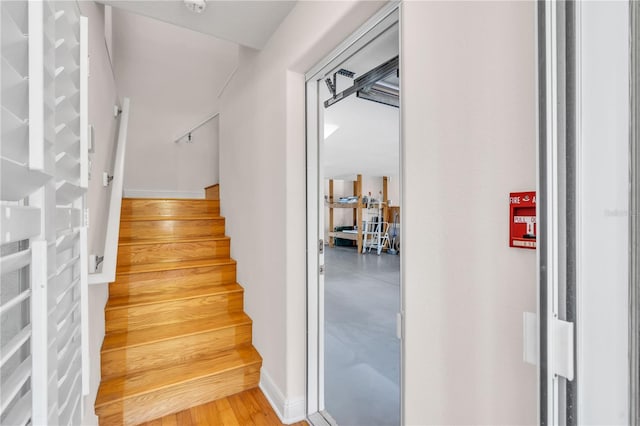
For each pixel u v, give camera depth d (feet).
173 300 7.35
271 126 6.53
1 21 1.40
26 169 1.56
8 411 1.67
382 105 13.01
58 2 2.38
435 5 3.12
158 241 8.68
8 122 1.41
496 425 2.58
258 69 7.23
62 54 2.40
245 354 7.13
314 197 6.07
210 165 14.15
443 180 3.03
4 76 1.41
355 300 13.43
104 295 6.57
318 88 6.13
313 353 6.01
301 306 6.00
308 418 5.85
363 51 4.90
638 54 1.34
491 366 2.61
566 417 1.53
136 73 12.82
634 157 1.34
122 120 8.20
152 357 6.45
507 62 2.48
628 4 1.37
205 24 6.12
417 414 3.35
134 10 5.69
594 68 1.45
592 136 1.45
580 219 1.49
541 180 1.63
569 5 1.52
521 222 2.37
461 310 2.86
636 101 1.34
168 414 5.93
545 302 1.61
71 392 2.65
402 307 3.55
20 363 1.93
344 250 29.55
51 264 2.03
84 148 3.04
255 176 7.45
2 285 1.87
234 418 5.90
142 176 12.92
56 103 2.27
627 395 1.36
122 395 5.58
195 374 6.29
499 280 2.54
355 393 6.62
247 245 8.02
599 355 1.44
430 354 3.19
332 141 17.81
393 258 24.88
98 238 5.63
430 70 3.17
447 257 2.99
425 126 3.22
